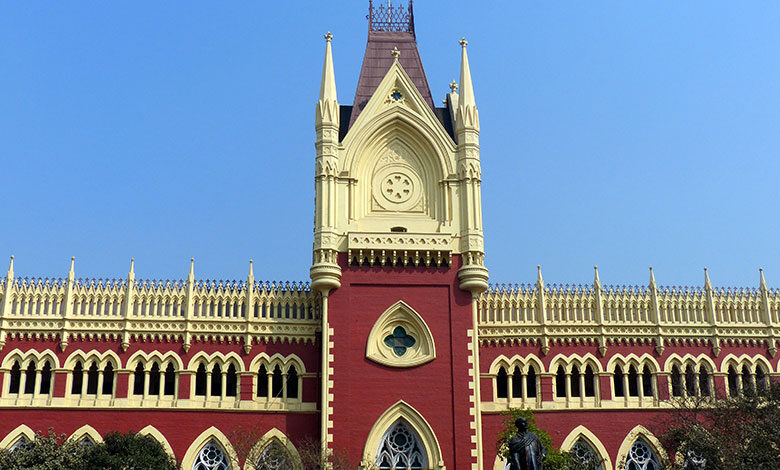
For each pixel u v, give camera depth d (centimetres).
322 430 5631
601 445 5966
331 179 6094
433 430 5684
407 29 6894
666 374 6144
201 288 6112
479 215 6103
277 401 5919
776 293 6406
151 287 6072
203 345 6000
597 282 6312
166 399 5859
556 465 5381
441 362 5831
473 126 6284
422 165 6259
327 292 5903
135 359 5919
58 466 5150
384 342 5903
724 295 6366
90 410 5781
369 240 5953
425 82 6619
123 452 5259
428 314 5916
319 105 6259
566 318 6231
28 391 5847
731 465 5106
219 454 5816
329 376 5738
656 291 6309
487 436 5975
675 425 5812
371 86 6538
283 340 6053
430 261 6000
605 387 6100
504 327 6188
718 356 6216
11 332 5878
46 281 6009
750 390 5569
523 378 6112
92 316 5944
